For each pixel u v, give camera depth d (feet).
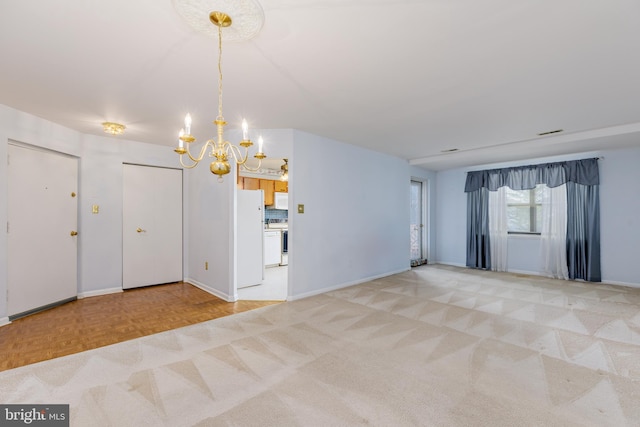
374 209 17.30
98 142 13.97
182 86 8.71
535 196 18.76
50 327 10.00
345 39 6.43
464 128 12.92
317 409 5.78
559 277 17.28
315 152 13.98
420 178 21.70
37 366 7.39
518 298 13.28
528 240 18.78
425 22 5.87
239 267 15.14
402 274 18.62
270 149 13.03
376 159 17.42
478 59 7.30
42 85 8.59
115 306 12.29
